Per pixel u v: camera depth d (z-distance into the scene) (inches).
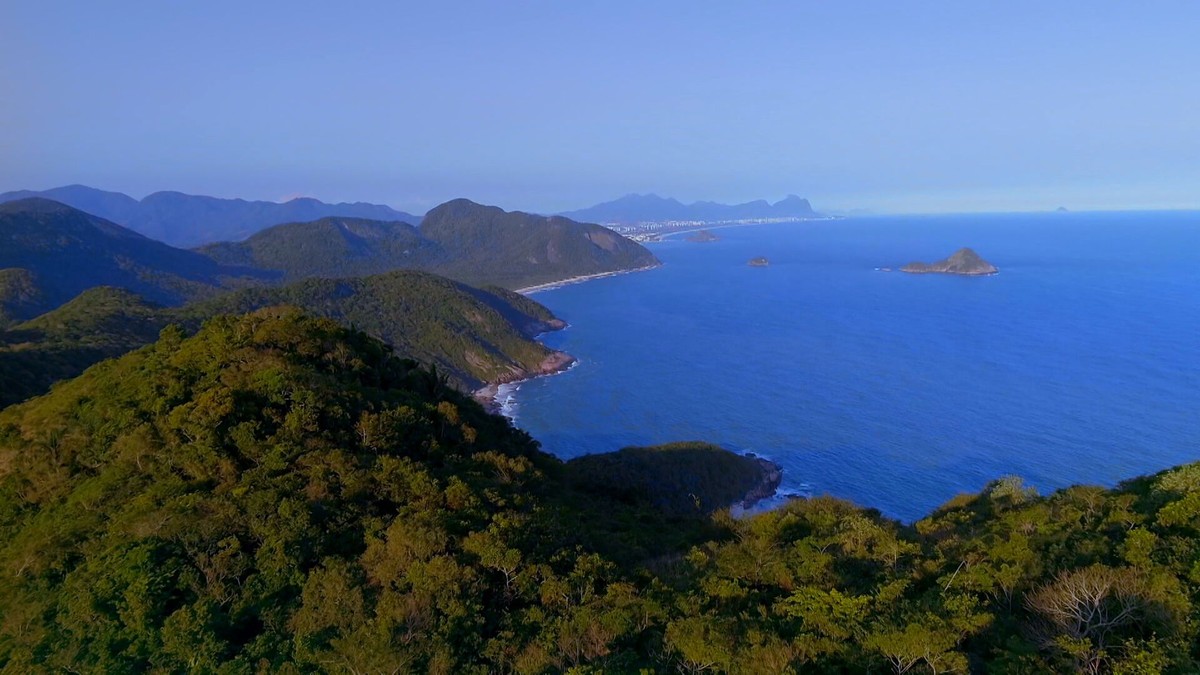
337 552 1121.4
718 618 856.9
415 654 858.1
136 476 1346.0
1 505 1391.5
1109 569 805.9
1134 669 657.6
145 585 1015.6
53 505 1338.6
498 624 949.2
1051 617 784.3
